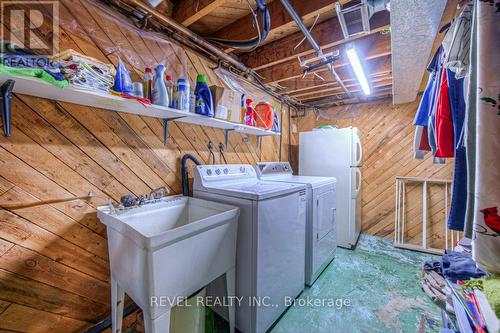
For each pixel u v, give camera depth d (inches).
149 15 59.4
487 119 21.6
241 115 84.7
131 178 61.2
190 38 69.0
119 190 58.7
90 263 53.7
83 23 50.1
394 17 48.5
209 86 75.7
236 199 62.5
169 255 42.9
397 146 130.5
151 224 60.3
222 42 72.5
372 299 76.9
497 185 21.3
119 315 53.4
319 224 88.9
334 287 83.8
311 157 132.3
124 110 57.7
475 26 24.6
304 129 159.0
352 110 143.6
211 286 68.3
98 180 54.6
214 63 85.2
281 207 66.6
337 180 123.3
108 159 56.4
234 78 94.0
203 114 65.6
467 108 25.1
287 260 70.1
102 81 44.8
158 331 42.0
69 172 49.9
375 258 108.2
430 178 121.9
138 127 62.5
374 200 136.7
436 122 43.4
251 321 59.4
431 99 51.8
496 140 21.3
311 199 83.4
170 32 68.6
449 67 32.6
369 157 138.0
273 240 63.6
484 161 21.8
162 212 63.4
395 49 61.7
